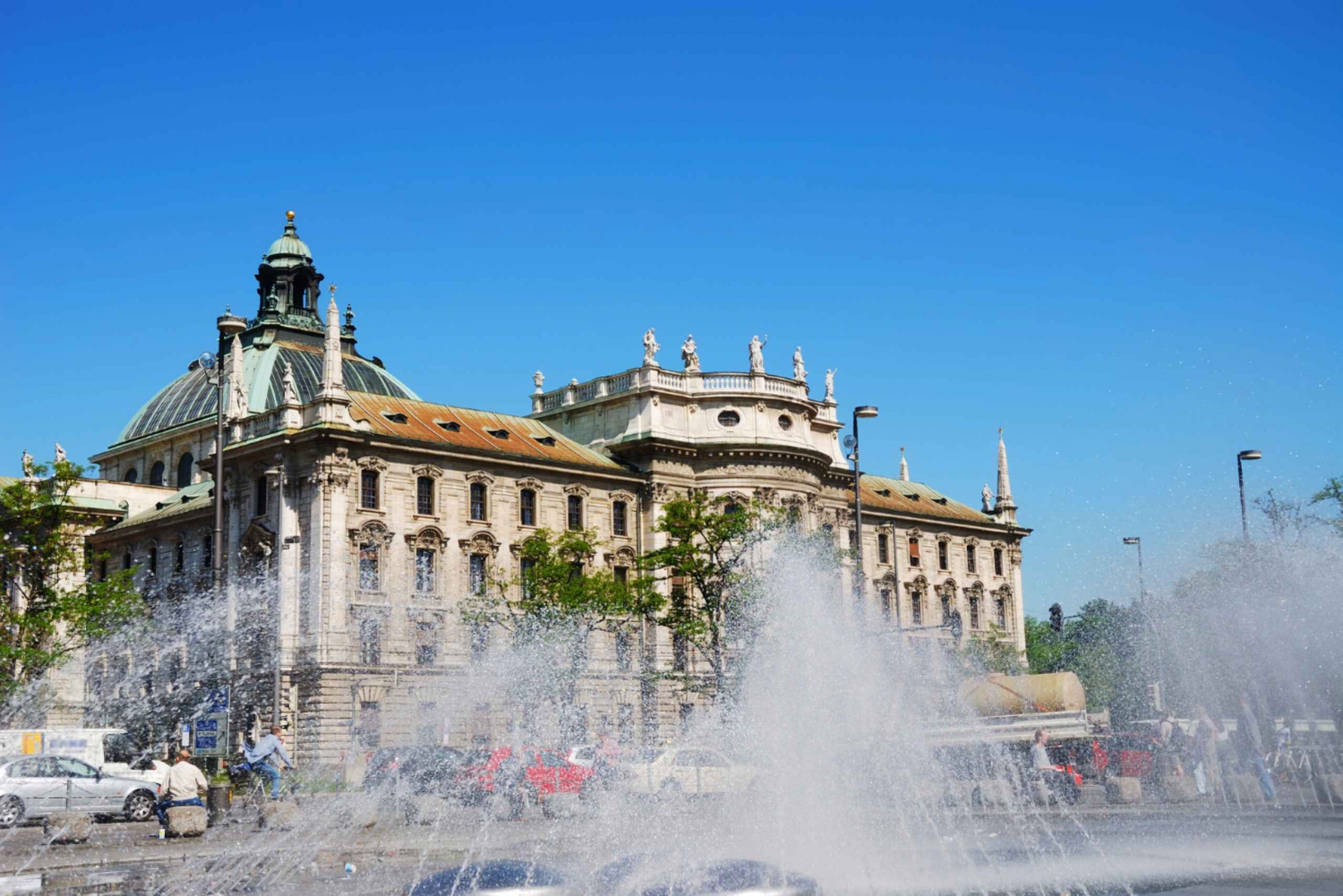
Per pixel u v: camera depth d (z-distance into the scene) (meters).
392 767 49.25
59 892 26.94
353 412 94.50
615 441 106.25
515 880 18.58
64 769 47.56
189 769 40.00
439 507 94.56
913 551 130.75
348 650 88.31
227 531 96.69
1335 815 39.69
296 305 132.12
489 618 89.75
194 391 128.75
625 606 85.50
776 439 107.06
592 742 88.62
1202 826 36.75
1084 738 60.94
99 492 117.81
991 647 123.81
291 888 27.27
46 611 78.50
